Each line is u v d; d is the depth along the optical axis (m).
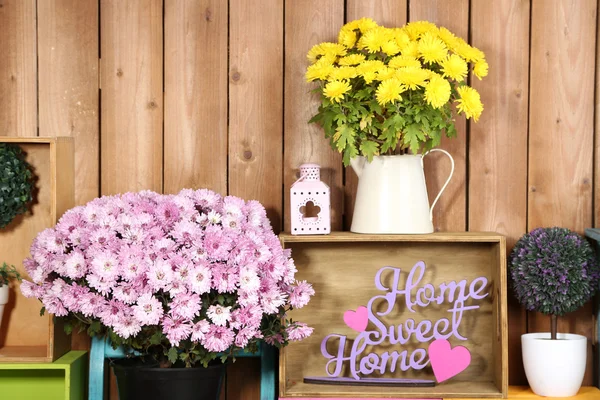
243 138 2.02
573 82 2.01
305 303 1.76
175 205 1.75
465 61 1.86
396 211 1.82
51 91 2.00
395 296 1.90
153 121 2.02
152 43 2.02
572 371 1.80
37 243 1.76
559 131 2.01
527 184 2.01
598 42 2.00
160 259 1.63
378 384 1.86
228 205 1.78
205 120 2.02
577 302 1.84
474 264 1.94
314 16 2.01
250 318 1.64
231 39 2.02
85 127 2.01
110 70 2.01
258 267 1.70
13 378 1.96
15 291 2.01
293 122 2.02
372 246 1.94
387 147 1.78
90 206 1.77
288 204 2.02
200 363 1.79
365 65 1.76
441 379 1.85
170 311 1.62
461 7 2.01
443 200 2.02
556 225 2.01
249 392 2.03
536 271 1.83
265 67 2.02
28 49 2.00
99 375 1.90
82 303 1.65
